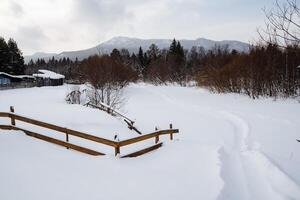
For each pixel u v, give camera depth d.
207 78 41.12
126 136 12.38
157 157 9.05
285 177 7.11
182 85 65.12
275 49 26.50
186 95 35.31
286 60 25.47
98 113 15.30
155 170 7.81
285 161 8.80
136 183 6.80
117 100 24.75
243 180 7.48
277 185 6.96
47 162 7.58
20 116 9.83
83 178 6.83
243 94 30.84
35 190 6.01
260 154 9.22
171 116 20.20
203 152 9.62
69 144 8.82
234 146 11.56
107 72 34.28
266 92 27.69
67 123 12.95
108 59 44.44
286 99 24.55
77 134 8.77
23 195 5.76
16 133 9.60
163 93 39.06
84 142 10.16
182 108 24.72
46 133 10.73
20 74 83.12
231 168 8.44
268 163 8.24
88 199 5.83
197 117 19.75
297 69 26.25
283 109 20.11
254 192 6.75
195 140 12.41
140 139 9.27
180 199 6.08
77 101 26.88
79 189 6.25
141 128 15.73
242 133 14.26
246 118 17.56
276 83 27.17
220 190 6.57
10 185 6.09
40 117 13.76
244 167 8.50
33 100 29.53
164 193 6.35
